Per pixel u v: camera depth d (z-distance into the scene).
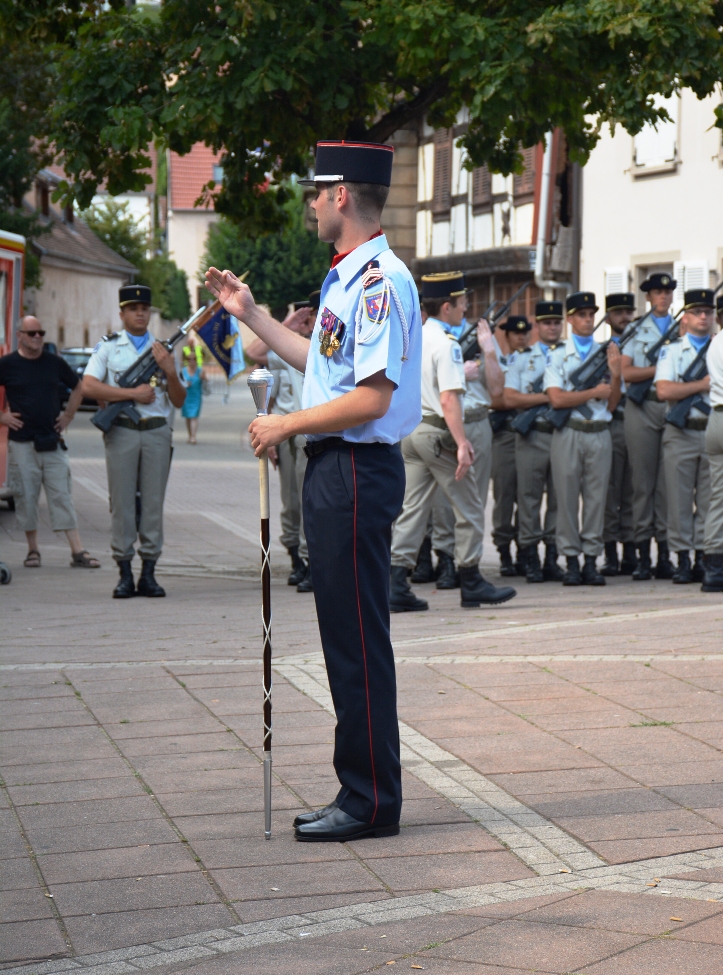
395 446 4.45
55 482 11.65
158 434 9.76
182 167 76.94
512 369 10.93
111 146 10.38
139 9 10.92
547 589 10.25
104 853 4.27
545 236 23.94
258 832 4.45
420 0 9.76
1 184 28.77
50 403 11.55
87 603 9.48
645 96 9.80
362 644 4.38
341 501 4.35
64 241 49.66
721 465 9.52
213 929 3.66
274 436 4.27
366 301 4.24
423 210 31.31
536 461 10.77
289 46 9.98
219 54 9.95
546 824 4.46
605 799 4.70
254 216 12.42
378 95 11.55
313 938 3.58
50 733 5.67
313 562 4.42
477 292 29.02
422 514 8.86
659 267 22.16
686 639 7.33
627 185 22.73
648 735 5.46
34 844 4.36
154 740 5.54
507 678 6.48
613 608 8.75
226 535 14.41
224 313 11.78
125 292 9.71
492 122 9.88
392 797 4.39
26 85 25.78
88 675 6.77
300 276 45.22
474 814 4.58
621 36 9.50
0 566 10.53
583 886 3.90
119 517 9.72
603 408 10.35
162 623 8.46
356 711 4.37
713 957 3.38
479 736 5.51
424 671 6.66
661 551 10.88
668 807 4.60
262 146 11.57
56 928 3.69
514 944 3.50
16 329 15.80
